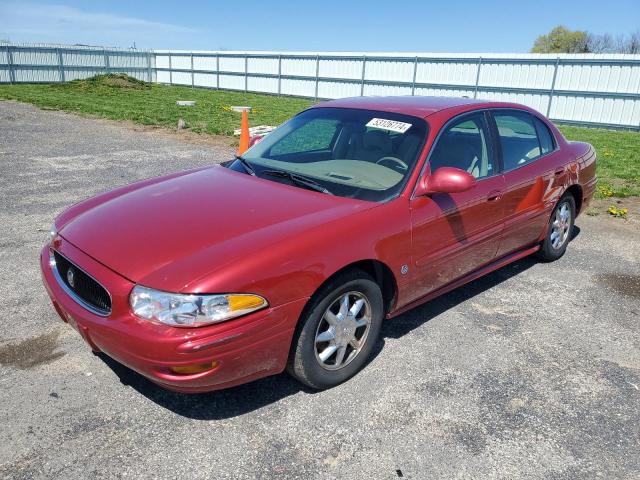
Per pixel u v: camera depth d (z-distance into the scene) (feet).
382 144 12.12
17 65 108.99
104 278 8.50
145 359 7.97
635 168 37.11
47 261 10.53
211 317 7.94
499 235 13.67
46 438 8.50
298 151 12.99
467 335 12.41
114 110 60.64
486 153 13.29
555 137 16.38
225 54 119.14
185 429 8.88
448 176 10.72
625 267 17.22
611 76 73.51
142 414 9.20
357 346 10.44
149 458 8.20
